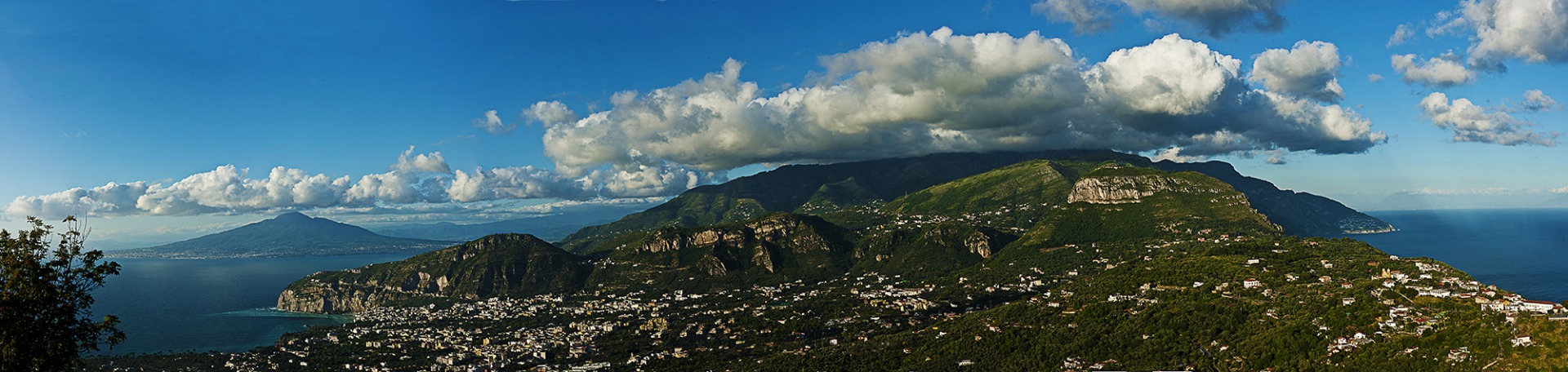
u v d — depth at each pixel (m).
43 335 83.25
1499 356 174.38
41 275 81.12
